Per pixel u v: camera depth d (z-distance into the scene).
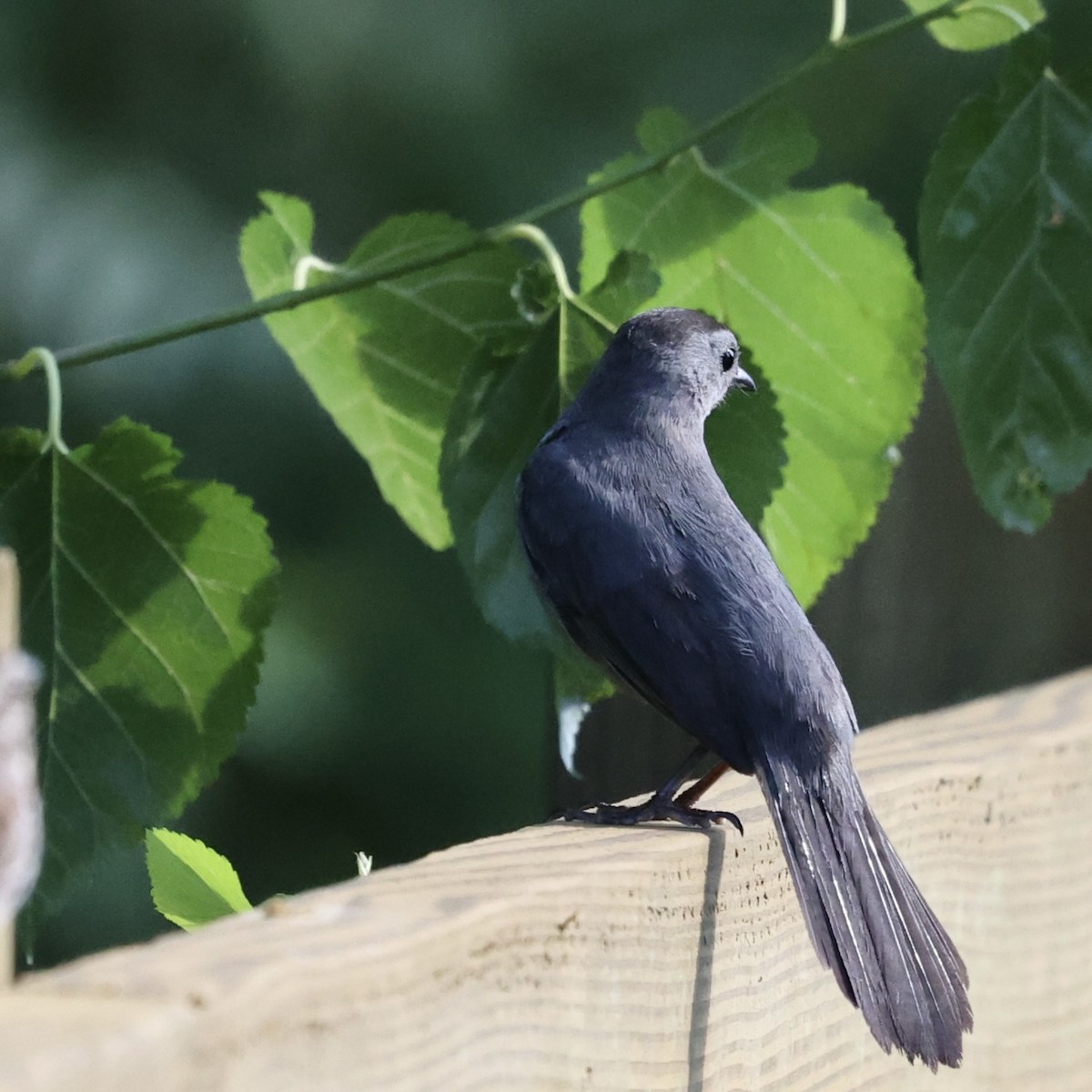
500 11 7.04
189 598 6.31
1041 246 6.34
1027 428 6.34
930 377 6.45
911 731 6.36
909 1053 6.25
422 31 6.95
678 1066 6.23
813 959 6.29
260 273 6.39
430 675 6.90
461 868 6.20
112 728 6.31
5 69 6.89
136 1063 5.89
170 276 6.85
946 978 6.26
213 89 6.95
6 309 6.83
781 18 7.23
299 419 6.87
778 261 6.38
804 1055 6.28
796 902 6.29
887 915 6.27
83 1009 6.08
